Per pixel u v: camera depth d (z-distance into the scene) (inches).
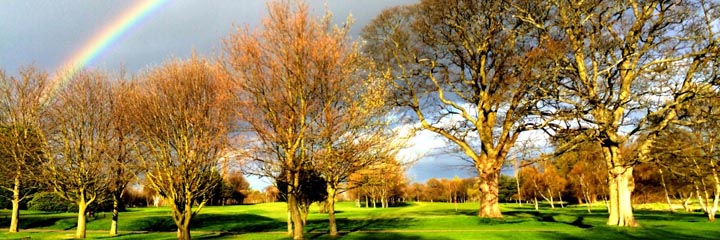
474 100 1384.1
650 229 950.4
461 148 1402.6
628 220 1008.2
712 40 909.8
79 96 1100.5
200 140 794.8
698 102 965.2
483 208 1350.9
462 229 1066.1
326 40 704.4
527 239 847.1
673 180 1905.8
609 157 1055.6
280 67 690.8
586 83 1019.9
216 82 761.0
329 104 695.1
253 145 687.7
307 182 788.6
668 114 980.6
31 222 1617.9
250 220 1596.9
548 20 1092.5
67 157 1093.1
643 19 978.1
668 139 1162.0
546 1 1043.9
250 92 684.1
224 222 1528.1
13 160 1190.9
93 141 1093.8
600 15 1010.1
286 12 705.0
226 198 3676.2
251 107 674.2
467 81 1366.9
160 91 831.7
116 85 1069.1
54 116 1119.0
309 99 700.0
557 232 950.4
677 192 2218.3
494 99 1197.1
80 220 1110.4
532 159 1165.7
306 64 689.0
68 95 1104.8
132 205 3430.1
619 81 1071.6
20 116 1172.5
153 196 3216.0
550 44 998.4
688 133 1164.5
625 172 1027.3
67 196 1131.3
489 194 1342.3
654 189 2098.9
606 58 1027.9
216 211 2284.7
